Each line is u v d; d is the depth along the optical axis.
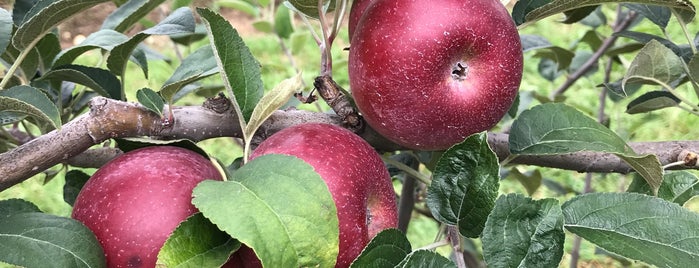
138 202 0.24
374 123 0.29
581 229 0.26
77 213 0.25
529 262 0.23
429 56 0.27
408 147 0.31
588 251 0.97
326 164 0.25
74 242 0.23
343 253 0.25
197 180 0.25
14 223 0.24
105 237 0.24
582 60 0.69
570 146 0.29
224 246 0.23
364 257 0.24
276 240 0.21
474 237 0.26
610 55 0.62
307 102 0.33
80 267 0.23
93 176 0.26
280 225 0.22
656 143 0.34
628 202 0.26
